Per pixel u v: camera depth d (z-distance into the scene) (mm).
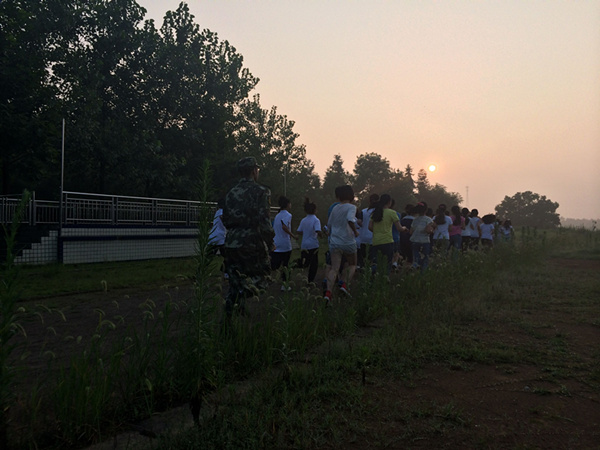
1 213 12852
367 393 3250
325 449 2463
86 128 21828
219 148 29453
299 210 38375
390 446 2514
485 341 4684
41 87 18484
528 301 6934
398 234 11188
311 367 3670
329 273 6660
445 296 6848
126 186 27219
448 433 2668
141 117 27031
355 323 5145
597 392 3348
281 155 37844
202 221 3330
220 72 29688
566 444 2549
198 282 3213
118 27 25469
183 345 3303
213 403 2965
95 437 2545
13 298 2422
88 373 2768
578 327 5328
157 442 2459
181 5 29047
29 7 21578
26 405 2648
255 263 4504
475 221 14859
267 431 2564
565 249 19172
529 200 155625
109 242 14375
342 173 96625
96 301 7172
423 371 3762
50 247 12789
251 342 3844
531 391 3354
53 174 23250
